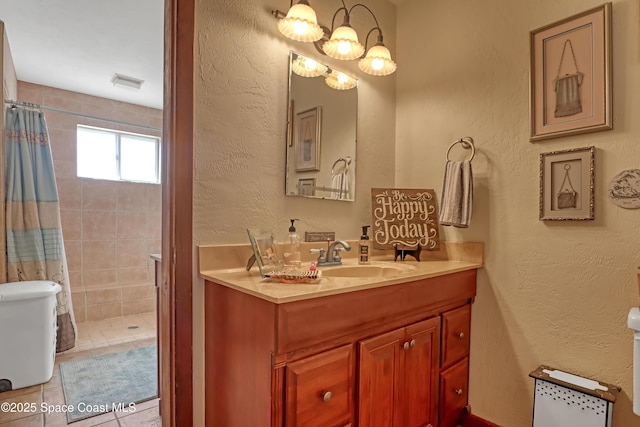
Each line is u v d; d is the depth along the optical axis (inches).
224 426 46.8
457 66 70.0
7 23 89.9
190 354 50.5
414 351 53.3
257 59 57.7
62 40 99.0
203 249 51.2
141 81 128.1
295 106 62.9
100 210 141.0
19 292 79.7
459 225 63.9
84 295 134.3
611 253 50.9
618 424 50.3
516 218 61.2
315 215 66.2
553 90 56.6
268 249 51.5
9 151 94.7
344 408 43.5
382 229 70.2
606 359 51.6
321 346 41.6
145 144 156.9
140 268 149.9
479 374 65.6
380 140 78.1
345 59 63.5
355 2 73.1
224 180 53.8
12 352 78.7
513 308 61.5
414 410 53.5
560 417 53.2
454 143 67.4
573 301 54.8
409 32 78.7
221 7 53.4
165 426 54.3
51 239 101.3
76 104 137.5
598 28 51.9
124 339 115.0
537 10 59.0
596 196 52.2
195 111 50.7
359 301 44.3
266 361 38.4
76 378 85.5
